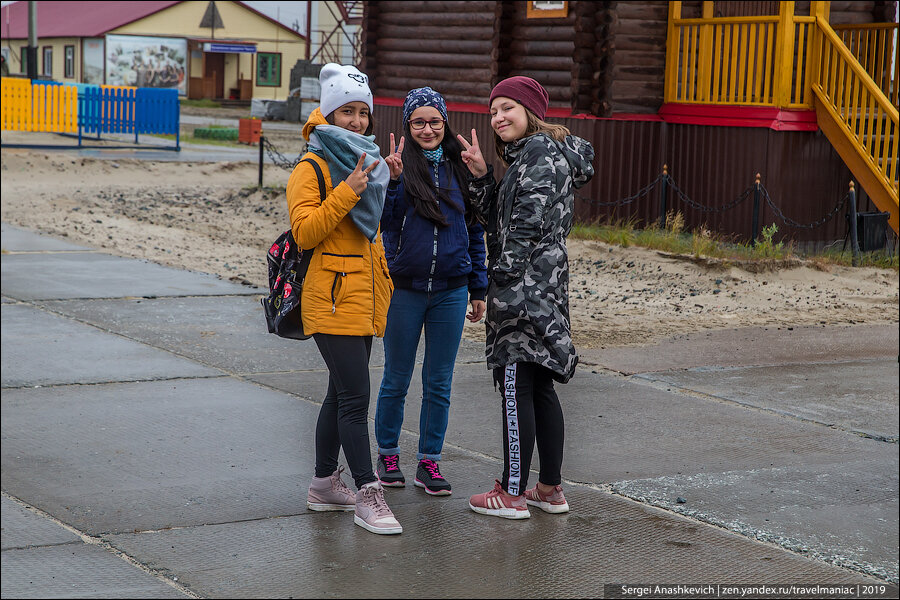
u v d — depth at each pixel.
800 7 14.20
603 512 4.80
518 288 4.51
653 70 14.96
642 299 10.57
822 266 12.04
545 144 4.49
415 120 4.85
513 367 4.59
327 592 3.85
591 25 14.81
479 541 4.41
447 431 6.05
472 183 4.87
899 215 13.12
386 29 18.91
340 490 4.72
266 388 6.84
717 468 5.47
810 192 13.92
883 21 15.28
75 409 6.21
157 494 4.85
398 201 4.88
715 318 9.73
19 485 4.91
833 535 4.57
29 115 27.97
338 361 4.47
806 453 5.78
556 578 4.05
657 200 14.81
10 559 4.06
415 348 5.00
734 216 13.99
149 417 6.10
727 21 14.12
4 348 7.68
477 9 17.12
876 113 14.59
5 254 12.24
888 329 9.38
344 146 4.40
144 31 56.88
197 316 9.11
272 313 4.57
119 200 18.31
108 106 28.36
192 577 3.94
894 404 6.85
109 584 3.86
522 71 16.08
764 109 13.73
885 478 5.37
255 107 45.72
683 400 6.85
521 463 4.63
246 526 4.49
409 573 4.05
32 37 32.78
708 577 4.10
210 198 19.30
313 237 4.34
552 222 4.52
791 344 8.65
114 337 8.19
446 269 4.89
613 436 6.01
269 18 59.78
